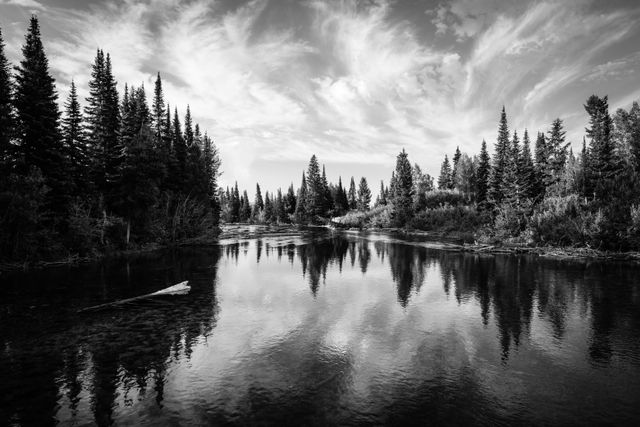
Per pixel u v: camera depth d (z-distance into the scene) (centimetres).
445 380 1163
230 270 3042
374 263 3419
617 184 4494
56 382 1140
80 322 1700
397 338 1517
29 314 1811
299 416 959
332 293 2267
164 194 5088
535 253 4059
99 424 924
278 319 1755
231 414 969
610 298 2106
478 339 1505
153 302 2050
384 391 1093
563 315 1802
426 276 2784
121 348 1401
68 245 3500
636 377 1185
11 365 1256
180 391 1088
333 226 10919
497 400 1045
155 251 4350
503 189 5784
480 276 2767
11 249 3075
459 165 9288
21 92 3253
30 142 3231
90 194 3916
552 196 5488
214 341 1478
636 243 3606
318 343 1463
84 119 4253
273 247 4838
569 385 1133
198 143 6919
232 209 14875
